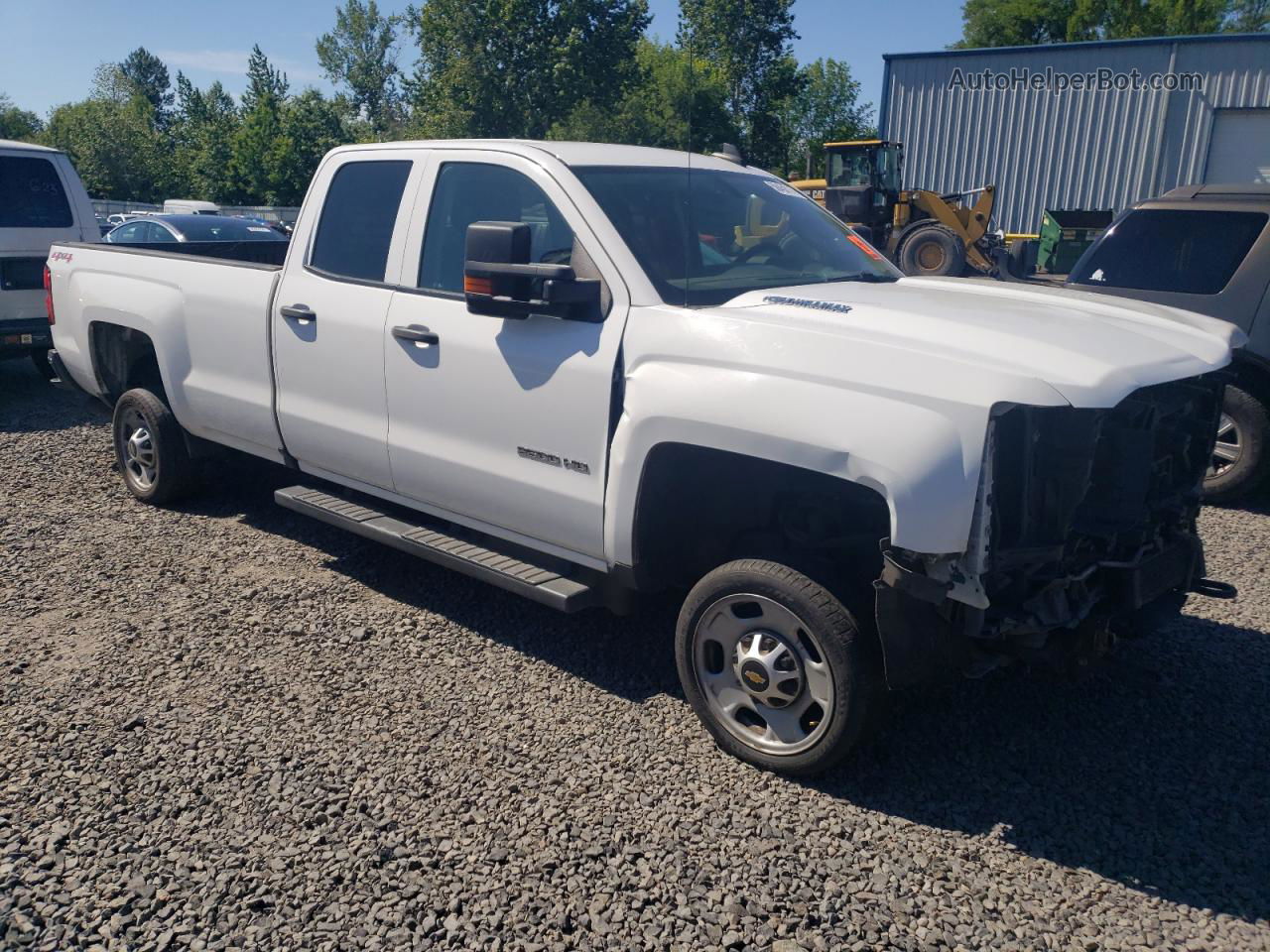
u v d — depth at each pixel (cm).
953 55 2875
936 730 400
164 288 598
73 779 356
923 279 474
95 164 6444
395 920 292
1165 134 2691
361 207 499
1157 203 704
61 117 7212
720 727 379
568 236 418
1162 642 478
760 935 289
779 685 359
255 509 650
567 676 439
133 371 661
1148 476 352
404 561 566
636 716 407
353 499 527
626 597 420
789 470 369
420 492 475
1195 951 285
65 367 689
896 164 2258
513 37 4856
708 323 367
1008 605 335
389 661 449
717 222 442
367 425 487
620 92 4841
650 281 393
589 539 407
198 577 538
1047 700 424
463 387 439
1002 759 381
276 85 6744
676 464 386
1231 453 677
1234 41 2559
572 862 318
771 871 316
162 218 1430
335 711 406
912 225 2095
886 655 329
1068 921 297
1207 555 593
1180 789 363
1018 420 321
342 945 283
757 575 358
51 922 289
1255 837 337
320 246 512
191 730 389
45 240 960
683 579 416
